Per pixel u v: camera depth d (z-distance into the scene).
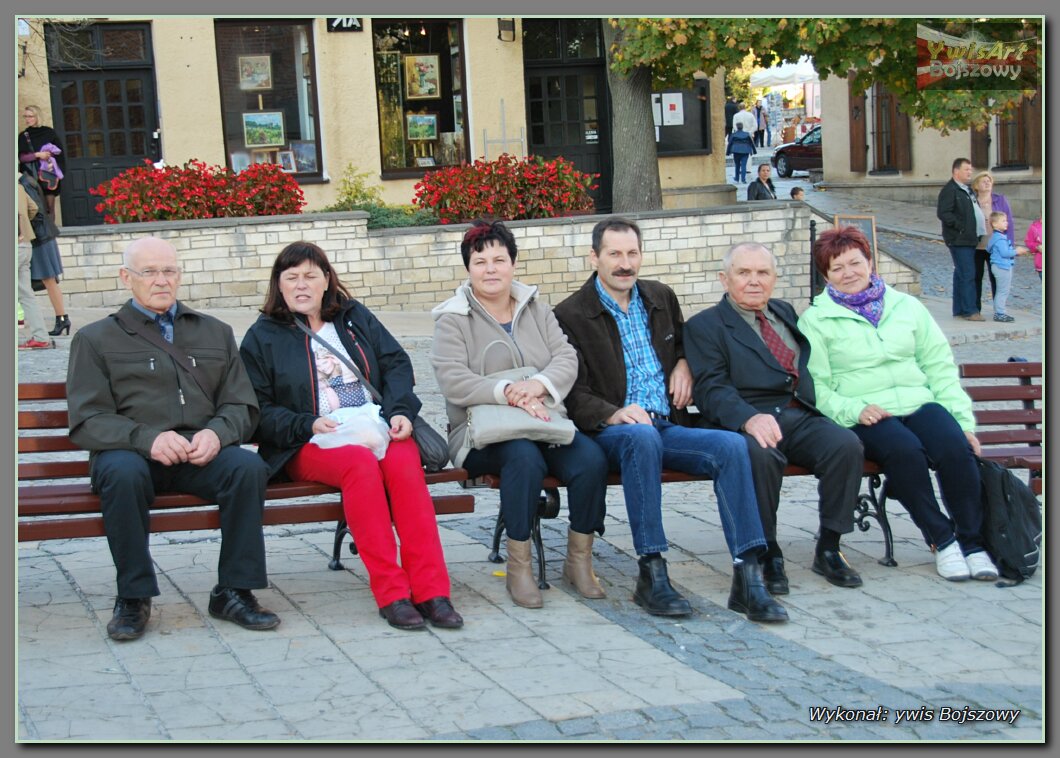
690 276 15.41
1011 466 6.04
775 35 14.71
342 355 5.41
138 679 4.46
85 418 4.92
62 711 4.16
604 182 19.78
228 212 14.41
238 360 5.29
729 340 5.76
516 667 4.61
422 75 18.48
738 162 31.66
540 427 5.28
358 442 5.16
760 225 15.48
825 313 5.94
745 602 5.23
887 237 21.77
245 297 14.27
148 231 13.86
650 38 14.79
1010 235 14.78
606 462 5.37
